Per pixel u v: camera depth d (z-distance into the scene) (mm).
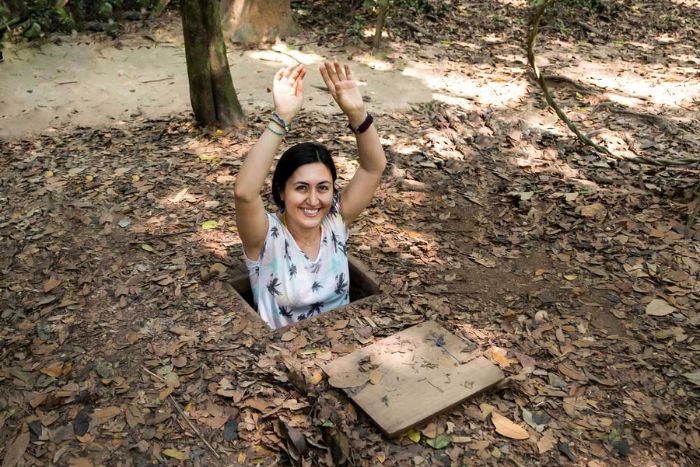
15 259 3939
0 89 6570
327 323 3297
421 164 5164
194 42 5430
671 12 10203
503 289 3711
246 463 2592
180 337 3229
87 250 3998
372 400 2781
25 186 4828
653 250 4090
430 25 8758
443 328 3252
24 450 2639
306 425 2705
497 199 4727
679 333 3369
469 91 6785
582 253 4070
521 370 3076
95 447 2656
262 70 7164
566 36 8812
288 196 3129
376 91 6668
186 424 2754
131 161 5207
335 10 8812
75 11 8219
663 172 5086
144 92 6652
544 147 5547
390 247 4070
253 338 3193
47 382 2986
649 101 6668
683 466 2631
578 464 2623
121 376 3010
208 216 4375
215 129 5723
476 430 2746
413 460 2598
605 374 3086
